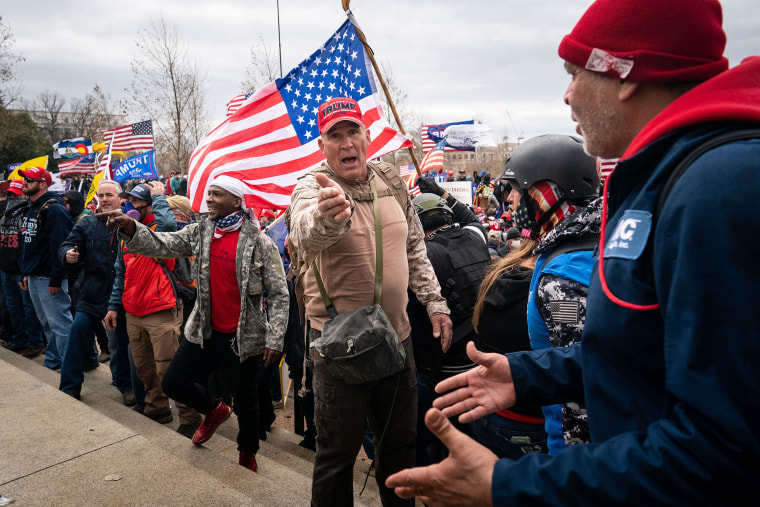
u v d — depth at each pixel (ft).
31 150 127.65
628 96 3.11
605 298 2.85
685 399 2.24
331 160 7.27
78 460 9.53
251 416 10.82
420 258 8.47
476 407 3.95
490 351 6.56
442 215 10.07
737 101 2.61
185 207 19.99
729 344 2.16
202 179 13.07
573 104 3.42
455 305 9.20
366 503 10.30
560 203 5.91
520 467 2.63
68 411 11.56
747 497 2.16
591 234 4.71
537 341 5.13
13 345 20.63
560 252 4.82
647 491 2.26
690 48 2.92
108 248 15.10
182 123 61.62
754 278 2.15
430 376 9.46
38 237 17.17
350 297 7.13
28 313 20.29
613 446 2.47
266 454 12.97
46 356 18.52
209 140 13.29
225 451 12.28
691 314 2.27
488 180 54.75
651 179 2.74
